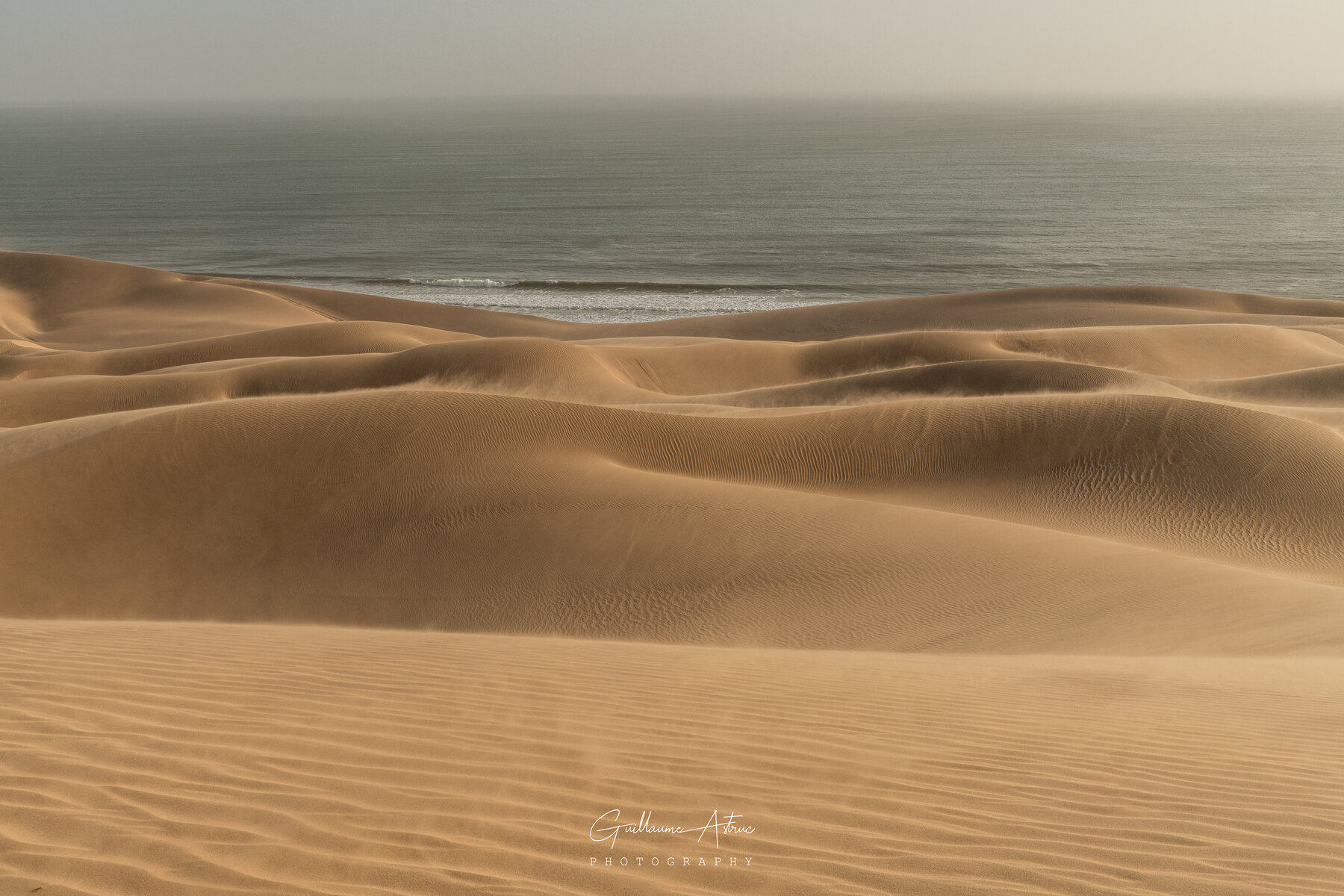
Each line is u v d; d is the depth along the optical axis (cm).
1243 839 398
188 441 1670
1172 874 359
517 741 499
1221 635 1016
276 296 6525
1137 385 3212
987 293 6000
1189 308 5762
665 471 1916
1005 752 523
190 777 417
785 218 12469
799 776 470
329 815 382
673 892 328
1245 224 11669
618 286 8094
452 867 339
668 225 11981
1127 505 1872
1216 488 1905
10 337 5341
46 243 10750
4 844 340
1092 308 5653
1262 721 606
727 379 3916
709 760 488
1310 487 1886
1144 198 14112
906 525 1499
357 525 1548
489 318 6081
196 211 13350
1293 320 5322
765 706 610
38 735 460
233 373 3281
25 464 1580
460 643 812
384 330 4503
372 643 778
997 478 2020
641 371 3812
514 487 1634
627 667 723
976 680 724
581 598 1327
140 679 579
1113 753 527
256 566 1474
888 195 14688
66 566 1452
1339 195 14388
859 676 731
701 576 1357
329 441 1720
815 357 4097
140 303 6309
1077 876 356
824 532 1474
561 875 337
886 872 355
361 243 10775
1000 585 1262
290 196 14975
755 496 1634
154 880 316
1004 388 3173
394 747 476
